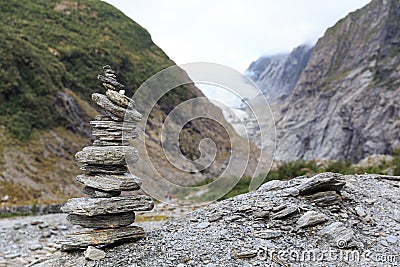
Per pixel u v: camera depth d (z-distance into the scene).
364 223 6.92
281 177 15.24
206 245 6.00
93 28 63.47
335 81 115.38
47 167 32.91
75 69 51.66
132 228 6.38
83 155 6.18
